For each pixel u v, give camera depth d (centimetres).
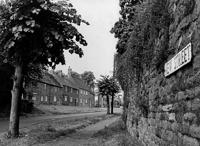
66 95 8169
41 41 1374
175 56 528
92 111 6219
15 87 1427
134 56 1012
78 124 2275
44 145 1112
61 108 5878
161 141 648
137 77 1054
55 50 1425
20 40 1330
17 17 1235
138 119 1038
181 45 500
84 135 1483
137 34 962
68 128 1889
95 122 2723
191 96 437
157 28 688
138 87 1040
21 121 2727
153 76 762
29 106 4069
